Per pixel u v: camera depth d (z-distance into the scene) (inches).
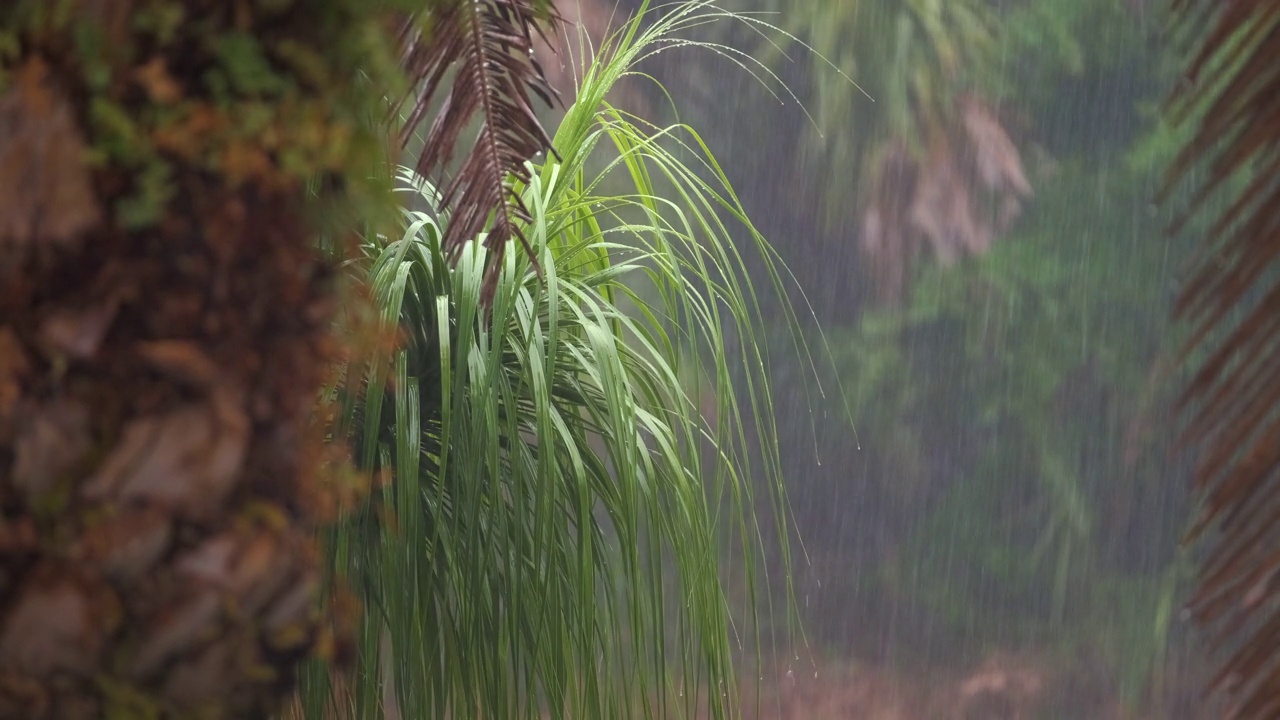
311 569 197.5
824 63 807.1
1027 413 904.3
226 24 194.5
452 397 251.6
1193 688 834.8
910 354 921.5
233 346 194.7
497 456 243.9
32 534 191.3
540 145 227.5
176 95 192.5
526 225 254.2
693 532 255.0
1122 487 881.5
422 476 254.5
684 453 263.1
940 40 792.3
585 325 250.4
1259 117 203.8
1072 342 884.6
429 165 227.8
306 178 198.5
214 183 194.1
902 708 853.2
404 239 244.4
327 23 196.5
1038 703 860.6
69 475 191.5
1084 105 887.7
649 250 272.4
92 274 192.4
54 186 191.3
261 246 195.6
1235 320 786.8
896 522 928.3
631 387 263.7
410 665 244.8
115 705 192.1
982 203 857.5
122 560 191.5
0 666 191.5
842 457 926.4
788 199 874.1
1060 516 890.7
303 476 198.5
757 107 858.8
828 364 912.9
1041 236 885.8
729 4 832.9
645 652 250.8
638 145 264.5
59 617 191.2
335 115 197.2
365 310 207.5
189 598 192.5
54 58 191.6
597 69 268.1
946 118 805.2
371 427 240.1
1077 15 871.7
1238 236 203.9
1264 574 201.8
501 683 245.4
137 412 192.1
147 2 192.5
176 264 193.5
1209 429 204.4
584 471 249.1
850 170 835.4
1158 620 837.8
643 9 268.1
